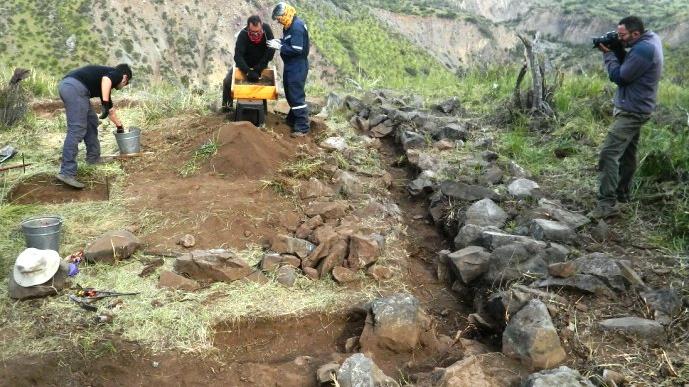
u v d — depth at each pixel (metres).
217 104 8.38
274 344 3.96
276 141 6.79
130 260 4.60
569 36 110.31
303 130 7.46
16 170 6.16
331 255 4.56
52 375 3.46
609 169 5.23
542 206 5.42
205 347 3.75
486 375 3.49
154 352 3.67
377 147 7.71
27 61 61.16
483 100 9.57
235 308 4.07
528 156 6.93
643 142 6.54
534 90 8.12
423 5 110.88
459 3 134.62
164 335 3.79
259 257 4.73
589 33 105.81
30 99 8.99
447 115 8.75
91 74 5.96
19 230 4.98
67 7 67.25
